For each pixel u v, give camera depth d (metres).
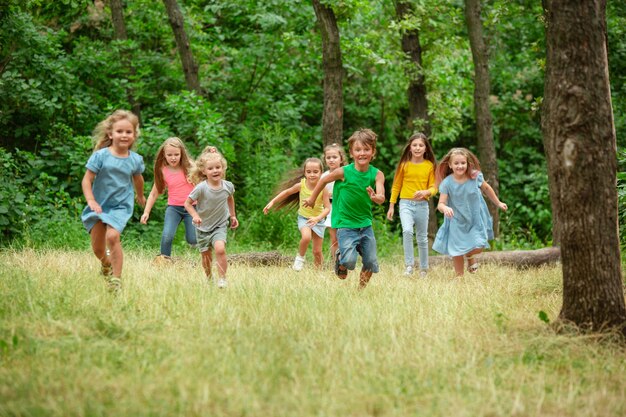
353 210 7.28
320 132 17.88
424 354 4.78
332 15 12.94
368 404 3.88
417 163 9.66
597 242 5.46
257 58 16.39
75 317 5.48
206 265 7.69
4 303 5.70
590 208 5.45
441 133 16.39
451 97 16.62
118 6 15.32
